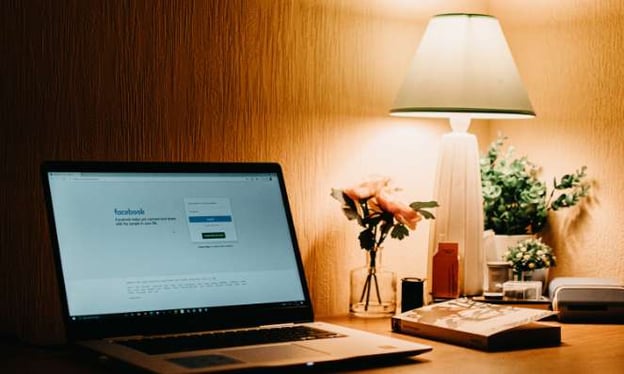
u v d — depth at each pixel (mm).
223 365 1395
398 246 2348
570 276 2361
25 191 1787
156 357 1442
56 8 1809
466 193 2211
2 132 1760
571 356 1645
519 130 2492
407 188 2363
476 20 2168
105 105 1869
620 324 1975
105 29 1866
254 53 2076
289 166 2143
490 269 2225
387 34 2311
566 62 2361
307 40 2164
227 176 1827
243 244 1795
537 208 2354
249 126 2074
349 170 2250
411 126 2363
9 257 1773
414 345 1599
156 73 1934
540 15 2426
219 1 2020
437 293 2141
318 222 2193
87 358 1583
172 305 1683
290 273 1829
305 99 2164
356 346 1575
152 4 1924
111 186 1698
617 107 2244
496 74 2141
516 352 1674
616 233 2250
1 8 1752
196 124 1991
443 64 2139
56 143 1816
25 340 1793
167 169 1764
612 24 2254
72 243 1628
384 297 2098
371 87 2283
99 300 1620
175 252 1718
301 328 1748
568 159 2359
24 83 1779
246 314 1750
